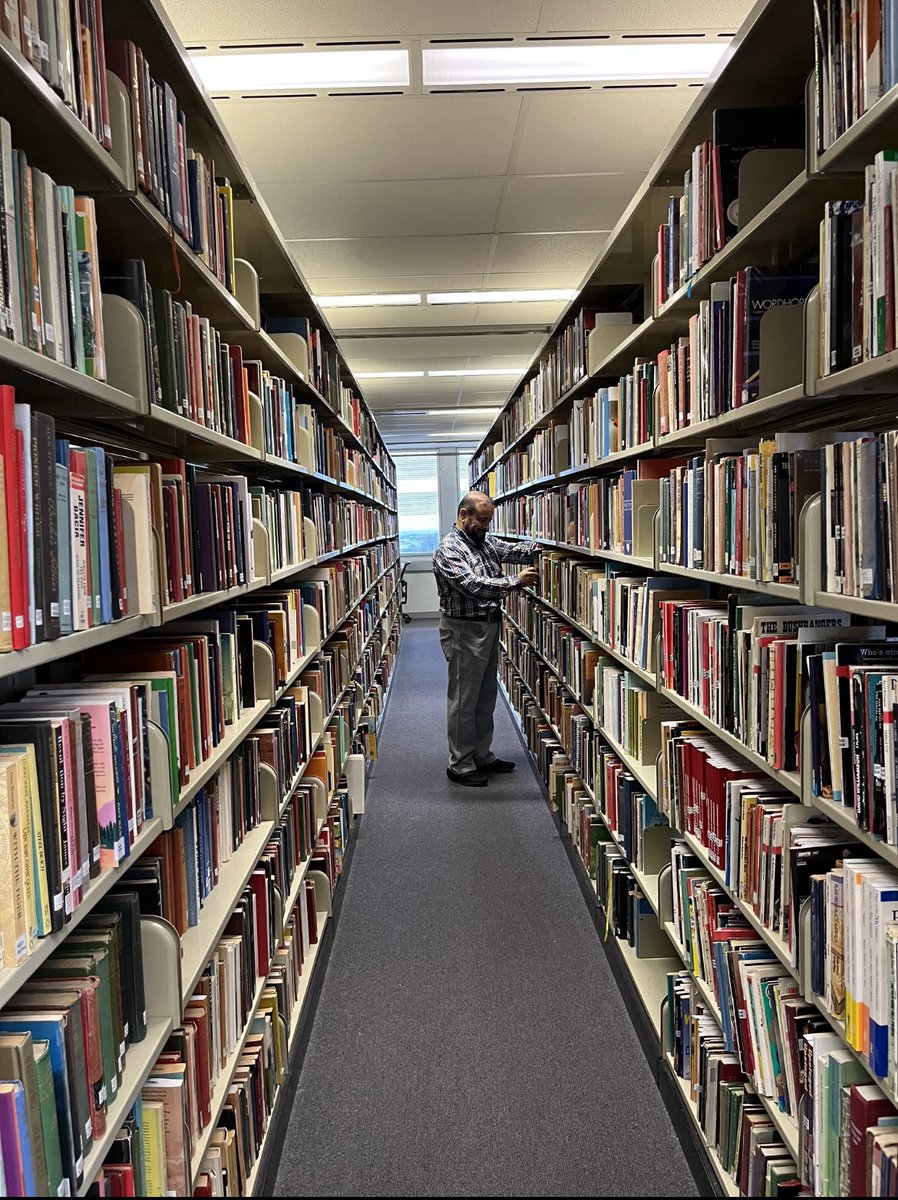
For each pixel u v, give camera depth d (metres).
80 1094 0.91
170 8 2.15
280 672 2.29
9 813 0.80
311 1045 2.21
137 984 1.14
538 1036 2.23
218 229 1.67
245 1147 1.56
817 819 1.35
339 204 3.45
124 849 1.09
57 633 0.89
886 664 1.12
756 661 1.45
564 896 3.11
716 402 1.65
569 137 2.90
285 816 2.36
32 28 0.87
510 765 4.76
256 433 2.09
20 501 0.81
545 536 4.52
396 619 9.77
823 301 1.12
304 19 2.22
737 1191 1.50
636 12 2.22
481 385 7.77
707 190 1.62
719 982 1.65
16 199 0.85
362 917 2.96
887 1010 0.98
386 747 5.35
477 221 3.67
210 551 1.62
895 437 0.98
